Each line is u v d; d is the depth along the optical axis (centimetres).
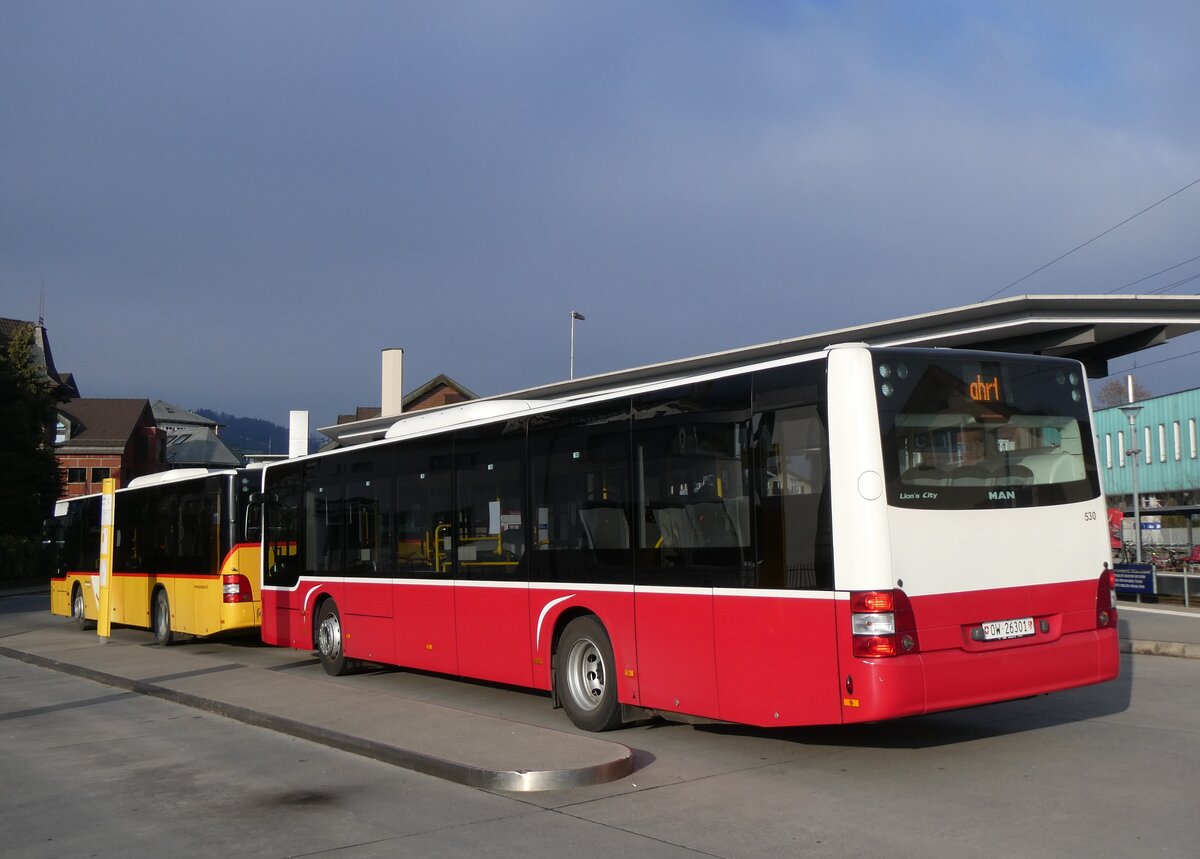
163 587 1933
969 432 786
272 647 1903
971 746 865
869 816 666
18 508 5375
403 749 852
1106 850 585
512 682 1067
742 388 820
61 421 7888
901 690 714
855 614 724
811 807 693
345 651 1388
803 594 758
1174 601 2333
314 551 1469
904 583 732
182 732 1062
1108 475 4916
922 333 2041
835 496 742
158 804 771
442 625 1182
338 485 1421
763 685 785
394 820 698
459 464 1168
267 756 923
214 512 1761
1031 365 830
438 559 1195
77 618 2438
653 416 905
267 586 1584
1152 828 625
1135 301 1914
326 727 968
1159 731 910
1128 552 3381
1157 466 4450
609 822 674
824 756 845
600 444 964
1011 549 787
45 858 647
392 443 1299
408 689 1289
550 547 1018
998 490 790
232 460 9581
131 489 2122
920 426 763
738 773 795
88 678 1532
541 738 880
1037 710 1019
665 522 882
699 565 845
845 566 731
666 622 874
